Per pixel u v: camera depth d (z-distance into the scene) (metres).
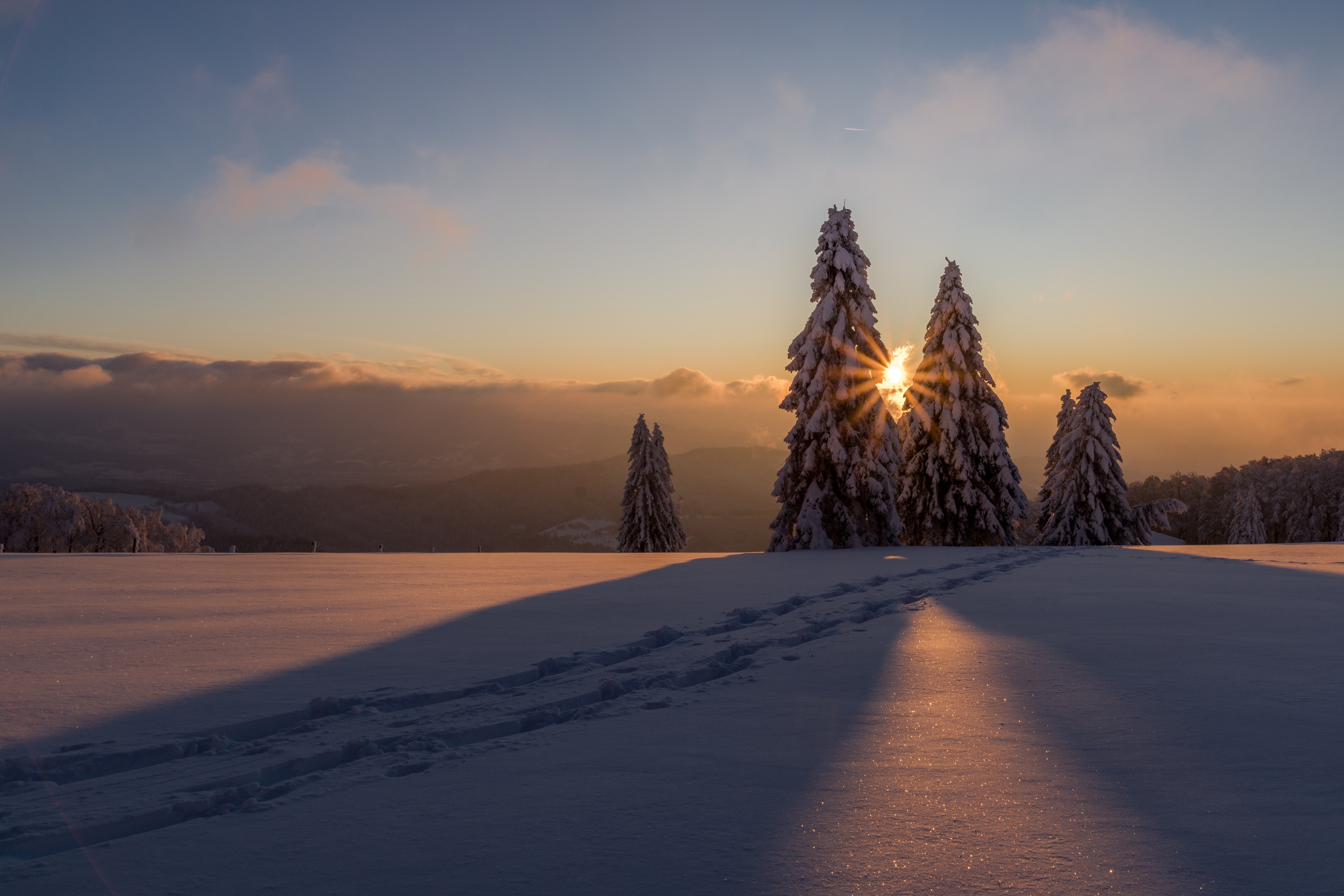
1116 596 10.47
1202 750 3.82
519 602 10.15
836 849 2.75
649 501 44.12
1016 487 30.72
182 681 5.55
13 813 3.20
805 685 5.36
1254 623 8.06
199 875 2.64
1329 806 3.08
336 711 4.82
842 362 26.34
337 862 2.73
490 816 3.12
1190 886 2.44
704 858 2.70
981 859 2.65
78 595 10.94
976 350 31.39
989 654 6.36
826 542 25.02
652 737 4.19
